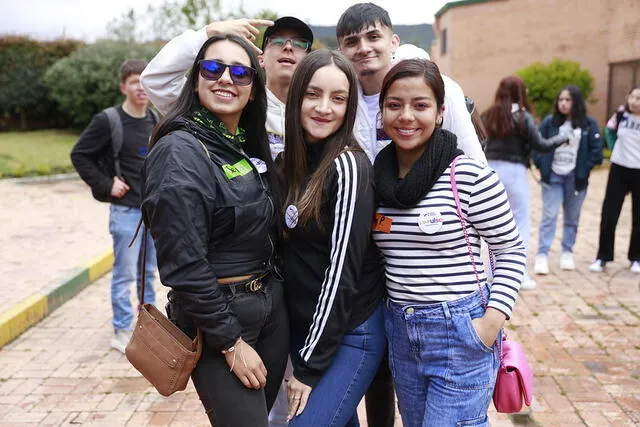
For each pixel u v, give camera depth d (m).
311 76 2.38
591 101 17.41
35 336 5.14
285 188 2.49
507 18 20.14
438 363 2.33
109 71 21.89
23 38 23.59
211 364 2.25
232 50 2.35
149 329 2.26
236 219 2.21
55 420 3.78
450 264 2.28
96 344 4.95
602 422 3.65
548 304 5.71
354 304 2.41
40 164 15.44
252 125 2.53
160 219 2.07
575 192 6.67
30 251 7.60
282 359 2.46
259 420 2.25
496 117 5.69
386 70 2.92
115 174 4.63
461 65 21.27
